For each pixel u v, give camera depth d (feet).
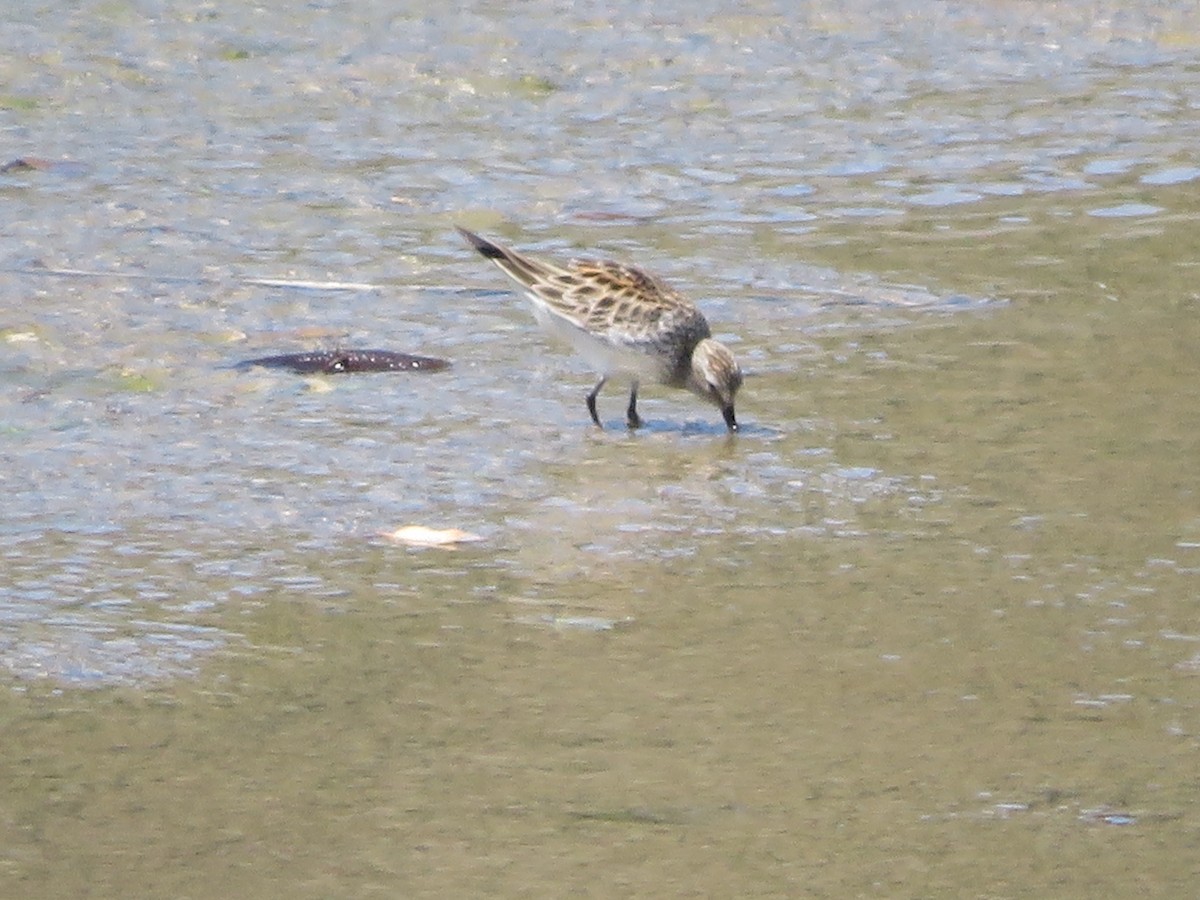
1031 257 57.21
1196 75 74.49
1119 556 37.96
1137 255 57.21
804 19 79.87
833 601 36.01
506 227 59.77
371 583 36.73
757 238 59.00
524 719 31.48
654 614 35.45
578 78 73.46
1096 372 48.11
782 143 67.56
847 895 26.40
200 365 48.49
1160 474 41.91
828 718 31.58
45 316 51.26
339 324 51.65
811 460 43.11
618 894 26.40
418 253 57.47
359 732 31.04
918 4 81.66
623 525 39.63
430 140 67.41
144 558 37.63
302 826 28.22
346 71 73.77
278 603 35.81
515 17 79.25
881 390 47.29
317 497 40.75
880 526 39.52
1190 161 65.82
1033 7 81.41
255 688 32.50
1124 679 32.96
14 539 38.32
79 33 76.54
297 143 66.85
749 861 27.27
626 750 30.50
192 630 34.60
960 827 28.25
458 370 48.80
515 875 26.89
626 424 45.75
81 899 26.27
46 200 60.75
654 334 45.16
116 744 30.58
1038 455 43.06
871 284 54.95
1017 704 32.07
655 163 65.51
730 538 38.99
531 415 46.16
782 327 51.78
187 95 71.26
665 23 79.00
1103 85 73.41
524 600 36.04
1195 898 26.37
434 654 33.81
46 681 32.63
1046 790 29.32
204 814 28.53
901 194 62.95
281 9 79.66
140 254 56.44
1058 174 64.75
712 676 32.99
